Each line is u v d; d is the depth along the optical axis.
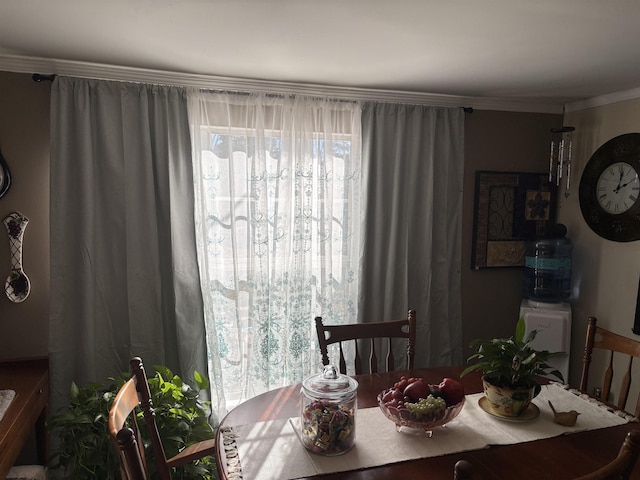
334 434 1.27
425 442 1.34
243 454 1.29
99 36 1.82
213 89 2.44
